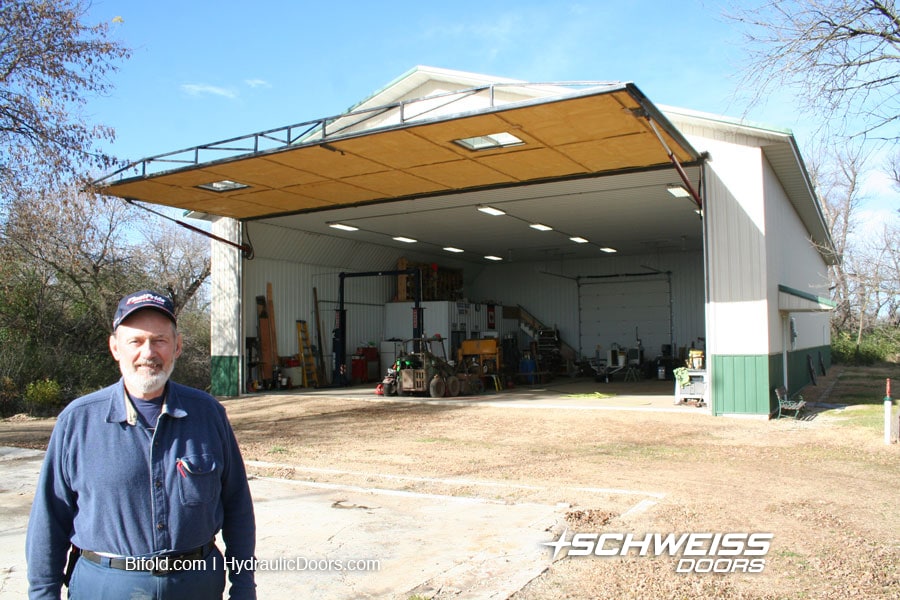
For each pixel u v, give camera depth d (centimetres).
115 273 2166
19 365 1728
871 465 866
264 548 520
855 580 442
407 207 1697
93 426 219
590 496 691
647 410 1419
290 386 2009
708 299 1331
